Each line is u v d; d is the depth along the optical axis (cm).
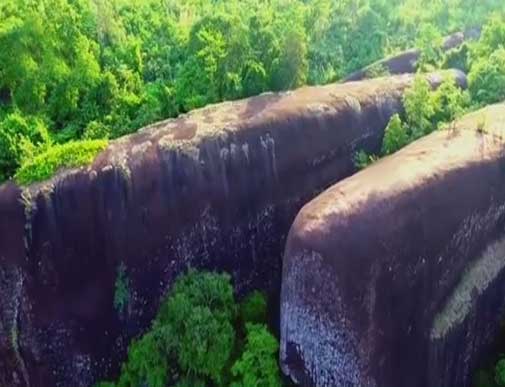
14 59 3033
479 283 2600
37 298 2644
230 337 2580
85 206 2636
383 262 2367
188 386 2575
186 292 2627
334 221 2364
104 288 2697
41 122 2952
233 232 2786
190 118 2895
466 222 2538
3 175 2816
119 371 2764
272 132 2820
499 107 2939
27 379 2723
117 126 3033
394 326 2425
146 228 2683
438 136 2788
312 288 2367
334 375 2431
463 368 2664
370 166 2689
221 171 2748
